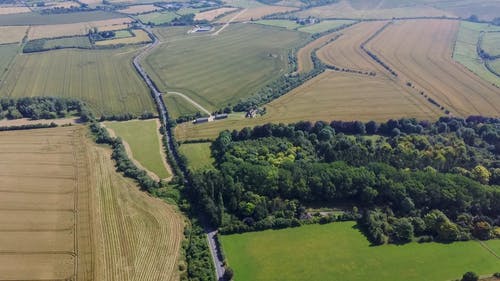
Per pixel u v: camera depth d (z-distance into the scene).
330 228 171.50
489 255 156.75
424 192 181.25
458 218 172.62
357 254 157.62
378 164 198.50
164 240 165.62
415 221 170.50
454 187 181.25
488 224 167.00
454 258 155.50
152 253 159.00
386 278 147.00
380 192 186.88
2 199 186.75
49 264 152.88
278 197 187.38
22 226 170.88
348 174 189.75
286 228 171.50
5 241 162.88
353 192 187.12
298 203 183.88
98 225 172.50
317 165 199.25
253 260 155.00
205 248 160.38
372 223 168.88
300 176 191.88
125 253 158.62
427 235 166.88
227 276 146.25
